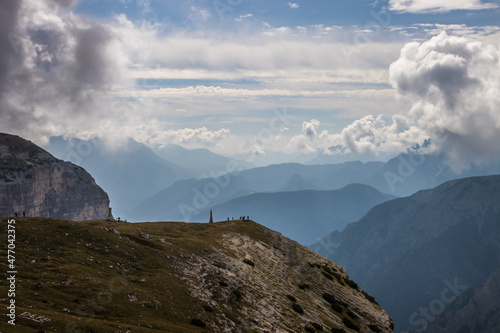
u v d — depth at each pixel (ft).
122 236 374.63
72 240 318.65
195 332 238.27
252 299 350.23
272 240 583.99
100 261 298.97
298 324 345.72
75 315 207.72
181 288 302.04
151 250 361.10
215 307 298.76
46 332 173.68
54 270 255.91
